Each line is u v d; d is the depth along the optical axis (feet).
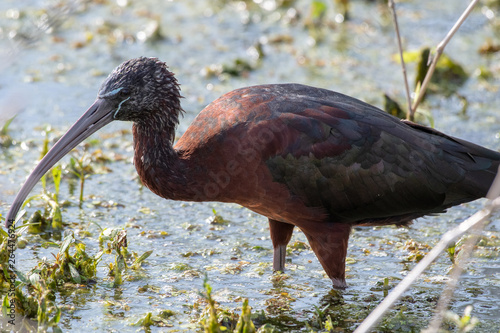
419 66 55.06
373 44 66.03
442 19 70.44
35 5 69.26
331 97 36.37
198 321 32.01
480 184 35.50
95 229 40.29
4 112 50.19
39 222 35.76
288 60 63.00
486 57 63.77
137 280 35.60
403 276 36.91
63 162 47.44
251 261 38.19
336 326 32.45
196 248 39.14
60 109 53.31
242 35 67.26
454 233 25.66
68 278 34.83
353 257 38.93
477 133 51.98
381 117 35.60
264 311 33.22
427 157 35.14
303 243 40.60
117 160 48.70
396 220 36.94
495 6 72.49
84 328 31.19
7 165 46.47
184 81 58.70
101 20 68.64
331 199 34.86
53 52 62.03
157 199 44.45
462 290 35.58
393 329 32.14
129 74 34.63
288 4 73.20
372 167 34.68
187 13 71.56
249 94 35.32
